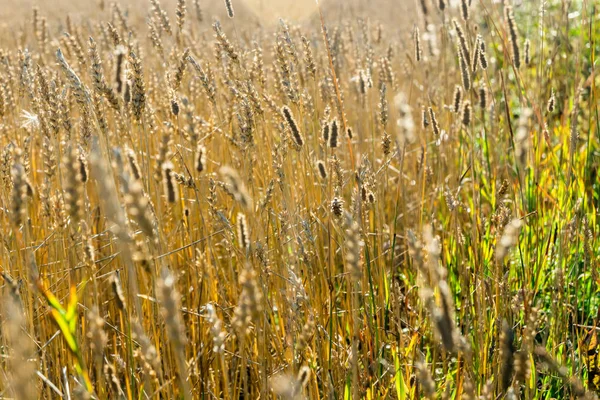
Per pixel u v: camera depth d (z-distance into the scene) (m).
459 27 3.21
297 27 5.55
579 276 3.26
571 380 1.78
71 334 1.55
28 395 1.27
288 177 3.44
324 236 3.58
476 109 4.53
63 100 2.80
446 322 1.43
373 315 2.88
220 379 2.88
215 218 3.04
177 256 3.42
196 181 2.93
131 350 2.33
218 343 1.75
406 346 2.86
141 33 6.52
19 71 3.57
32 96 3.17
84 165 2.40
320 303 2.85
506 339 1.68
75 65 4.71
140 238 2.29
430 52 4.98
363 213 2.84
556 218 3.46
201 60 4.55
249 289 1.58
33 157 3.62
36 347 2.46
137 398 2.49
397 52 6.70
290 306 2.47
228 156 3.97
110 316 3.04
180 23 3.83
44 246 3.15
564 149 4.07
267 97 3.22
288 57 3.38
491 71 5.51
